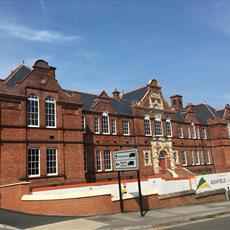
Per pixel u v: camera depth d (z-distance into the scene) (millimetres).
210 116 58625
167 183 27766
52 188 23672
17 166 25078
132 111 42688
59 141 28453
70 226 14469
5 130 24906
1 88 25375
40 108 27812
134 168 17500
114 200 18094
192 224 14984
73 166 29047
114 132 39438
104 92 39312
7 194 20562
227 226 14047
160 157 44312
